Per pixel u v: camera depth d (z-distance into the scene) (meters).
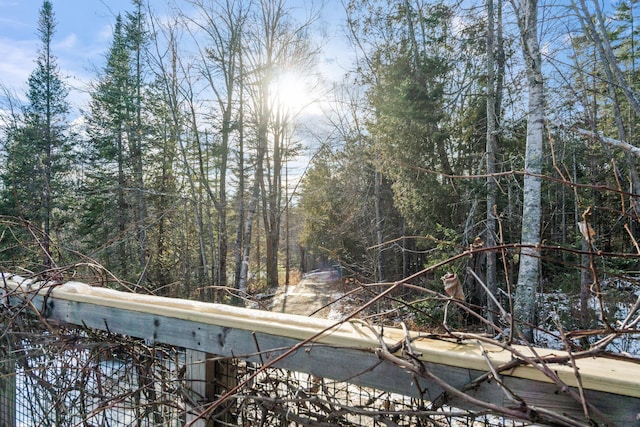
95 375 1.42
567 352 0.74
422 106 8.88
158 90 14.11
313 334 0.95
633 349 3.25
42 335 1.50
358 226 13.57
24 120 15.58
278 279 19.75
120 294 1.43
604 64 7.63
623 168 8.05
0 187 14.58
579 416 0.67
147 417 1.30
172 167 14.94
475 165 9.47
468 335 0.86
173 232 14.29
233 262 15.94
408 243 11.92
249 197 14.09
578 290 7.44
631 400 0.63
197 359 1.14
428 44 10.18
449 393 0.78
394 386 0.84
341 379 0.90
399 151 9.49
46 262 2.14
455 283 0.92
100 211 14.08
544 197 9.38
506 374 0.74
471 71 9.77
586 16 7.57
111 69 15.08
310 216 17.17
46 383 1.55
